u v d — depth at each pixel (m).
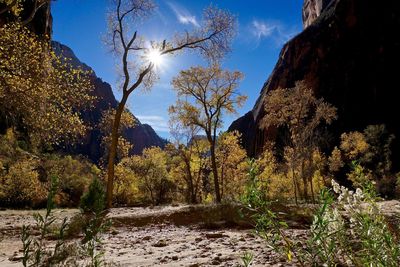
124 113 28.12
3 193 34.00
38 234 7.02
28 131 12.13
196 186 47.72
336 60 112.56
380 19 108.25
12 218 15.52
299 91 43.69
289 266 3.81
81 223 6.68
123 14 21.09
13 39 11.57
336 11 117.31
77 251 2.19
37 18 47.38
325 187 1.89
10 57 11.27
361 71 106.69
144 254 5.89
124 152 37.16
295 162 40.28
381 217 2.16
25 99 11.25
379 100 100.81
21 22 12.37
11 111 11.36
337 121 100.62
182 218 12.62
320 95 111.25
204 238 7.93
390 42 104.38
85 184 49.19
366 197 2.18
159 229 11.27
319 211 1.89
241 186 42.72
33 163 38.25
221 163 47.59
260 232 1.91
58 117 11.86
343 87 107.81
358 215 2.12
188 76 31.22
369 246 1.99
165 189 56.94
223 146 47.03
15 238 9.40
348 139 62.31
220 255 5.18
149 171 54.09
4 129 37.53
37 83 11.27
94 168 59.75
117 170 46.97
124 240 8.40
